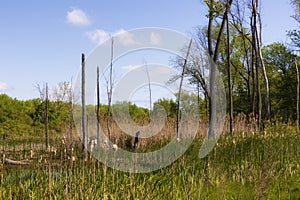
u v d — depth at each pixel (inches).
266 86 804.6
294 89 1289.4
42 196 210.2
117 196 211.5
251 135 502.0
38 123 1145.4
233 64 1249.4
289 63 1560.0
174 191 222.4
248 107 1380.4
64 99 958.4
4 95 1277.1
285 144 414.0
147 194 209.3
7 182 247.8
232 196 234.8
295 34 1323.8
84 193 212.5
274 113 1366.9
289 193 249.3
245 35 932.0
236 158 340.5
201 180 244.4
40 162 285.4
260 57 820.0
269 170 263.3
